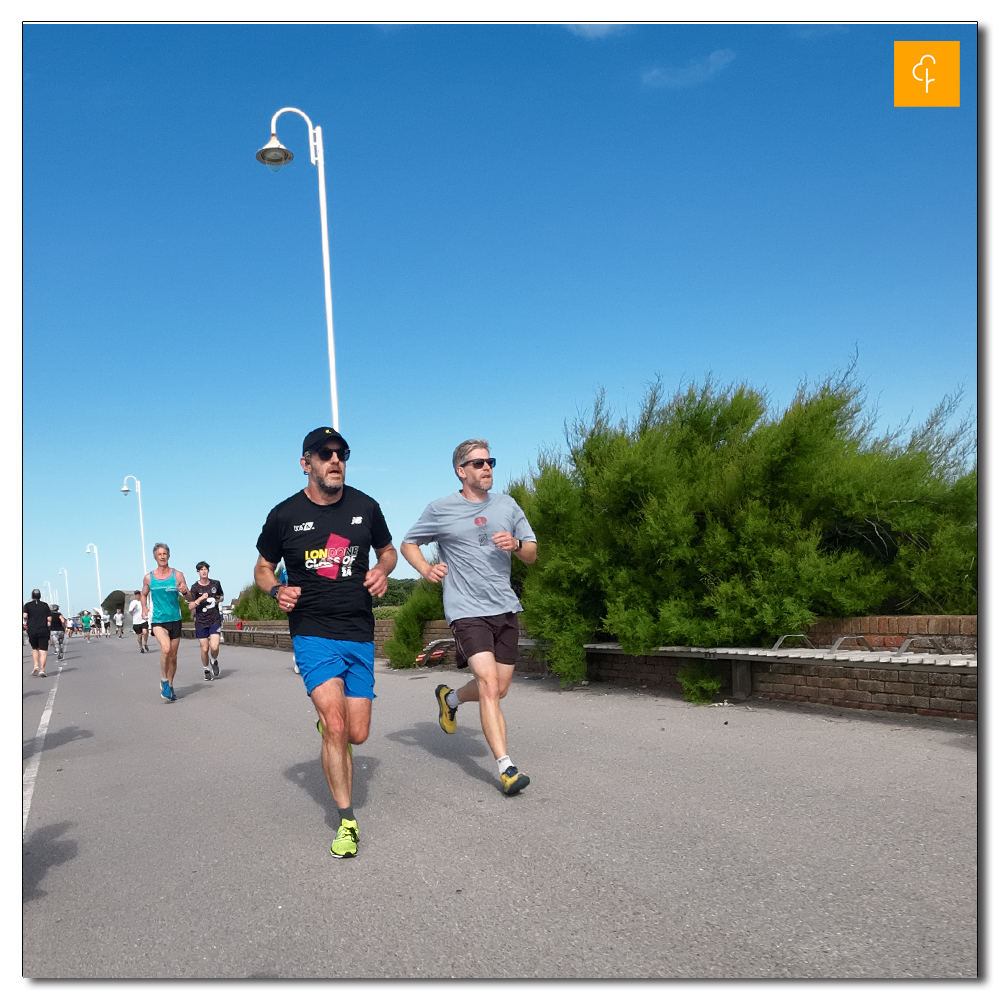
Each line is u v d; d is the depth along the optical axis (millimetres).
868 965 2760
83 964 3145
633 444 9047
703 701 7918
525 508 9953
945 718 6359
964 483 7273
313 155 15828
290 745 7473
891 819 4195
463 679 11469
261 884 3904
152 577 11531
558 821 4523
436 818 4758
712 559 8039
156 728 9102
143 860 4410
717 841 4035
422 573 5504
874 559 7848
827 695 7191
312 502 4707
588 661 10008
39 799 6035
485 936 3160
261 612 27906
